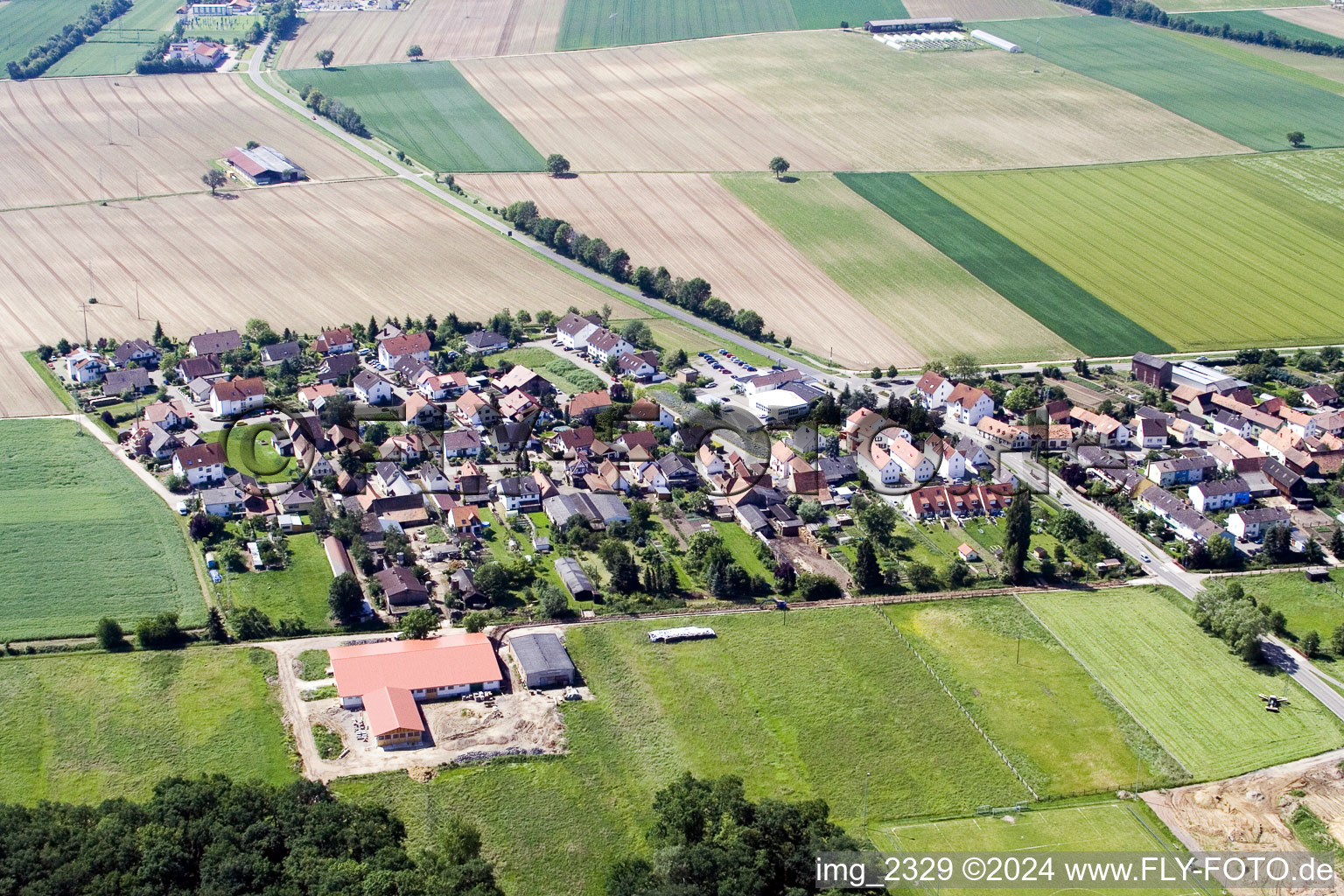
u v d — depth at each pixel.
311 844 161.12
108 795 179.25
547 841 174.62
